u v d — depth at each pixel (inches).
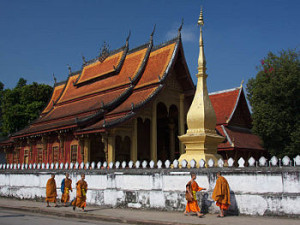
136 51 1378.0
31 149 1418.6
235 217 537.6
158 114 1416.1
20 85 2615.7
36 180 919.0
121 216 594.2
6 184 1010.7
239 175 557.9
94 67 1582.2
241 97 1595.7
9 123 2038.6
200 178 601.6
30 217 632.4
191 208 564.4
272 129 1209.4
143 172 681.0
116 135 1028.5
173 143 1359.5
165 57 1222.9
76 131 1083.3
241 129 1563.7
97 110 1163.3
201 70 753.6
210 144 727.7
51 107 1769.2
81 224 540.1
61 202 807.7
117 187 719.7
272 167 529.3
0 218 612.7
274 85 1222.3
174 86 1252.5
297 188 505.0
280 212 513.7
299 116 1220.5
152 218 562.3
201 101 729.6
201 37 767.1
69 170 832.9
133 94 1213.7
